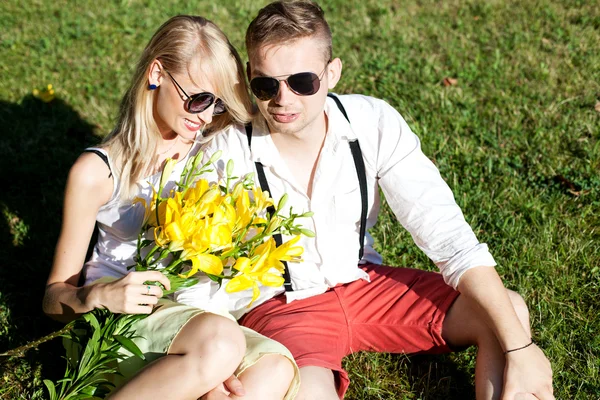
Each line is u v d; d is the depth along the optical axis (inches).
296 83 102.3
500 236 150.9
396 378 120.7
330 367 104.4
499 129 185.2
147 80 111.9
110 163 114.3
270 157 112.2
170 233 94.7
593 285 135.5
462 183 167.9
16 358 124.6
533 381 101.3
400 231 152.8
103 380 99.7
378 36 239.6
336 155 111.4
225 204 97.8
